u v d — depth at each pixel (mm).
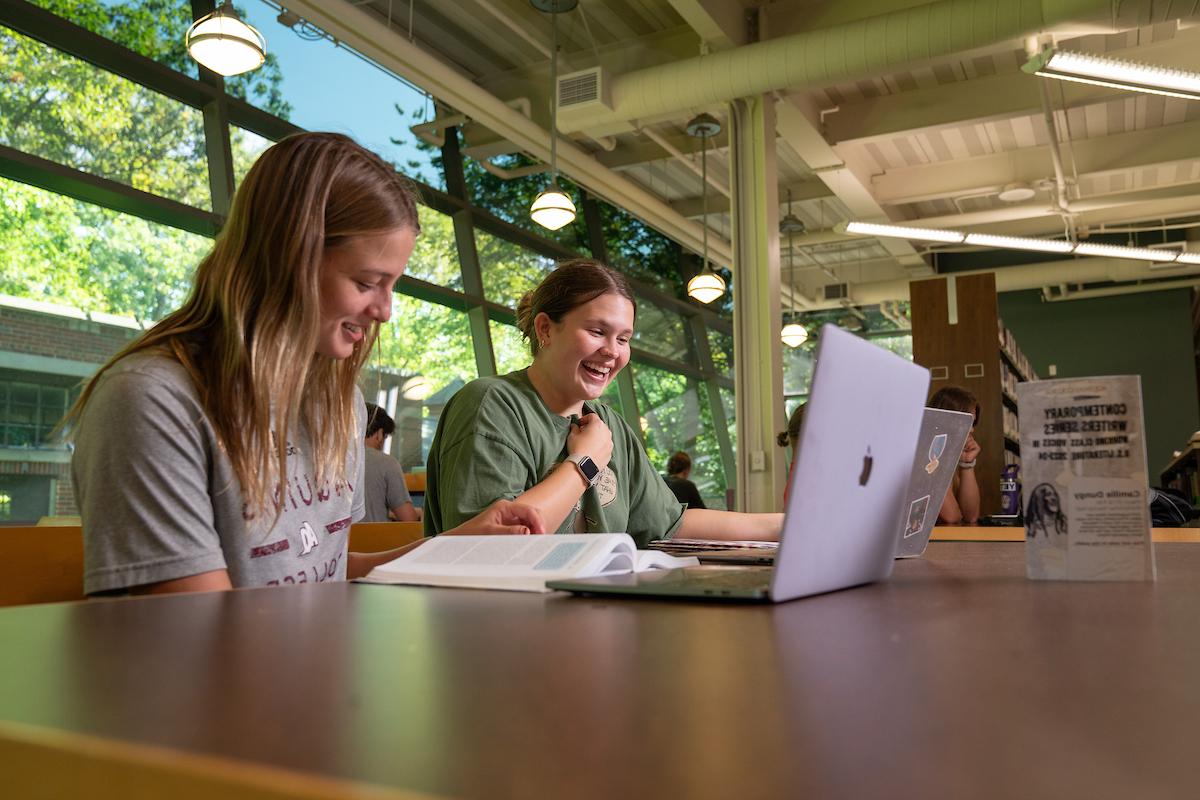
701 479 10641
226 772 231
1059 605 676
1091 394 887
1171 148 8109
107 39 4996
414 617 602
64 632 515
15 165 4652
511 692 350
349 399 1267
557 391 1741
